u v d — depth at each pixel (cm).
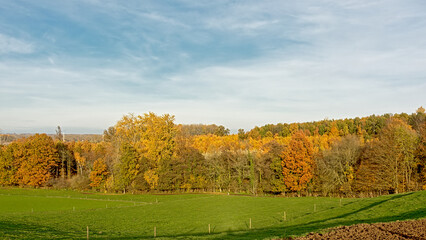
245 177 9225
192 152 9681
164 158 9550
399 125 7306
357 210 4291
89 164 11769
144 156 9625
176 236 3672
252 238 3100
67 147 13338
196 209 5678
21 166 10838
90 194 8925
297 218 4359
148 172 9231
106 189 9538
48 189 10356
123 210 5647
